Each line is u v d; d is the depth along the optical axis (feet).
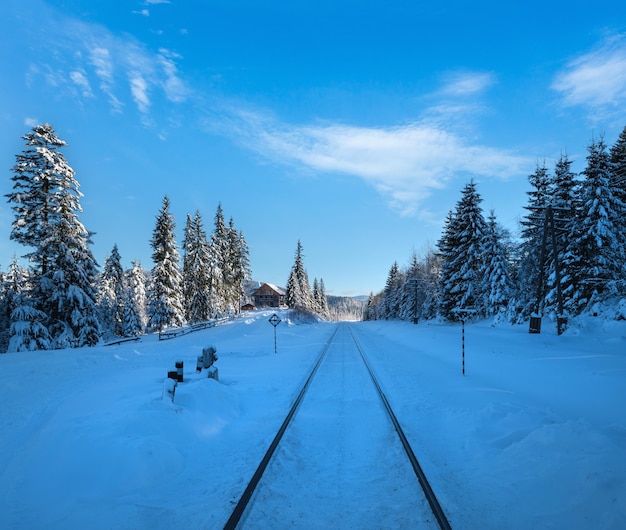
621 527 12.67
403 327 137.69
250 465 18.69
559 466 16.92
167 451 19.03
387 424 25.59
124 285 172.55
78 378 39.78
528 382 36.94
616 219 82.02
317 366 51.88
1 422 24.93
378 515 14.57
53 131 78.02
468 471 18.42
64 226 78.23
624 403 27.17
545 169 112.57
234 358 63.16
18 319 69.77
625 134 105.09
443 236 149.07
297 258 270.46
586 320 78.28
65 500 15.62
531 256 110.01
